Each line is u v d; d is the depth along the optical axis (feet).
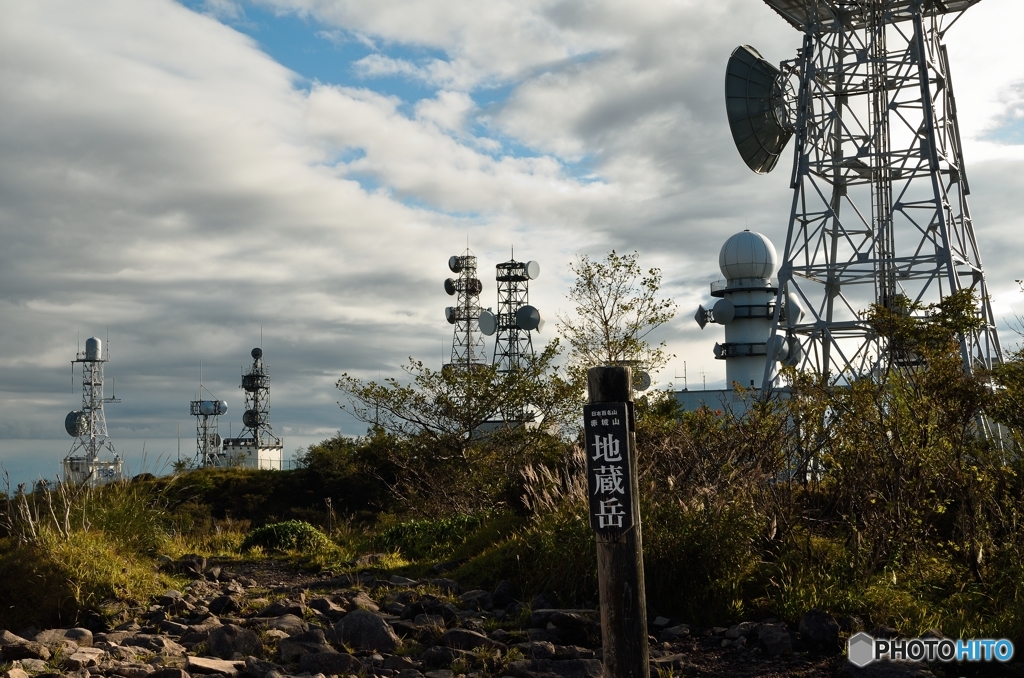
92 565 36.35
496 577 38.58
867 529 34.53
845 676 24.75
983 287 115.03
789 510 36.45
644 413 59.11
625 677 19.71
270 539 57.06
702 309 177.47
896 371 42.32
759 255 172.96
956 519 35.42
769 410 41.45
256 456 294.05
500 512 52.70
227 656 28.53
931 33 116.47
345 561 49.62
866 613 30.14
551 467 70.23
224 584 42.60
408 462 86.07
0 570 35.40
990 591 31.48
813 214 115.44
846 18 117.60
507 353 228.84
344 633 30.32
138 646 29.68
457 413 82.53
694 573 32.91
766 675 25.72
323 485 167.02
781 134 127.44
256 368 321.52
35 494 42.09
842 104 118.52
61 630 31.01
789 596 31.17
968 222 116.98
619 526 19.84
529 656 28.09
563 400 81.10
